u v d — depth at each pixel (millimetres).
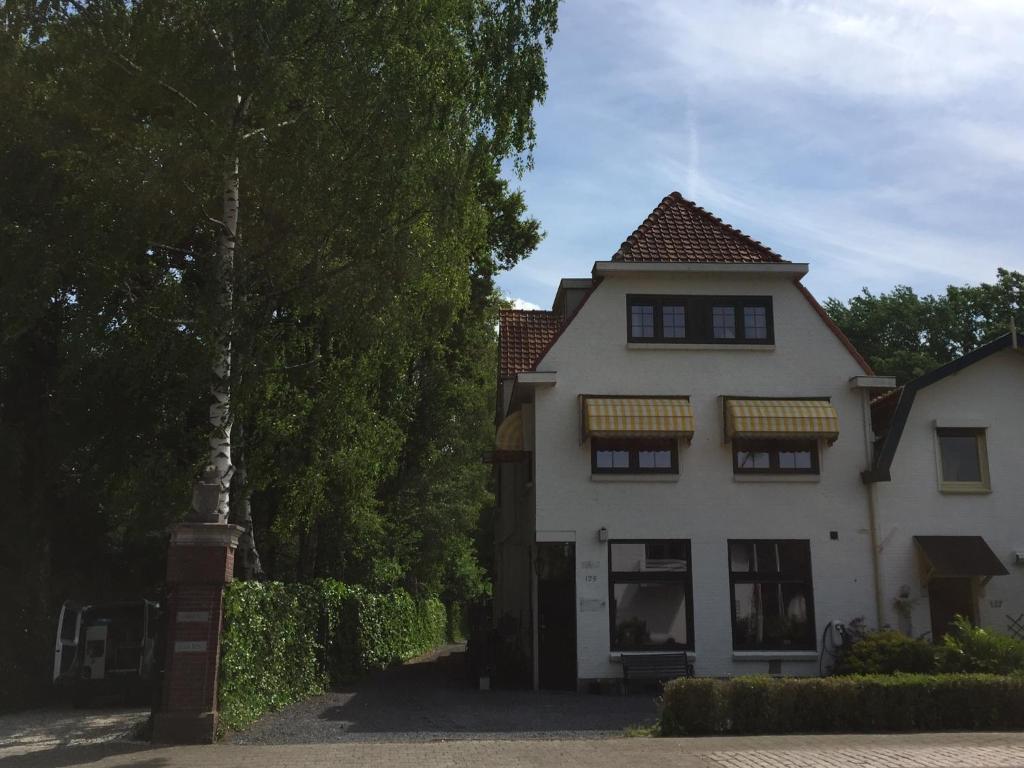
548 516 19234
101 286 14305
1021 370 20344
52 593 20797
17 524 18938
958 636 15938
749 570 19312
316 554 25484
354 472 18422
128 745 11211
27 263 13766
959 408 20125
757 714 12328
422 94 13930
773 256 20562
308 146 13359
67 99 13305
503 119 15289
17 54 13430
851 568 19328
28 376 19109
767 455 19781
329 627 20047
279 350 15781
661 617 18969
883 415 20828
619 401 19422
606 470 19484
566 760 10125
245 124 14156
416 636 35000
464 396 29891
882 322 40062
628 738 11891
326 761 10039
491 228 30125
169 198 13172
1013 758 10047
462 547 39781
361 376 17328
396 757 10312
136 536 20328
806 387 20062
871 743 11242
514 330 24984
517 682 20438
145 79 12883
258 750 10797
